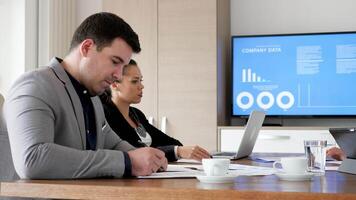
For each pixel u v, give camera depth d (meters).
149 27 4.07
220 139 3.85
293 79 3.98
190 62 3.95
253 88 4.05
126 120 2.50
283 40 4.00
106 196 1.05
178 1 4.00
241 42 4.09
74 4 4.53
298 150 3.69
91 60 1.52
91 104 1.65
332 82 3.90
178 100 3.97
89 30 1.52
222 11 4.08
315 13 4.11
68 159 1.23
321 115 3.92
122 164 1.26
